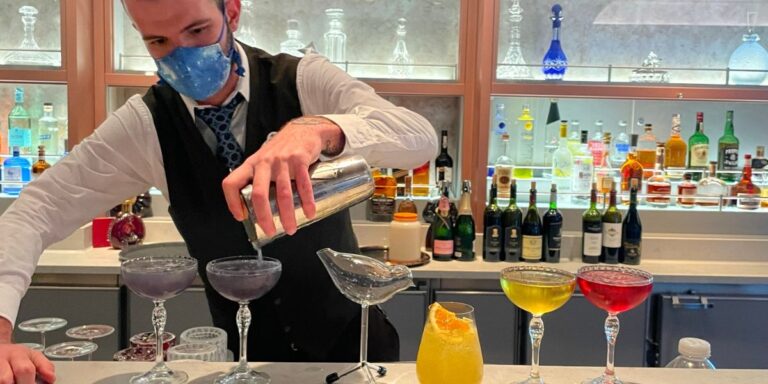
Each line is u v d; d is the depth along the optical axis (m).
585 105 3.03
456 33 3.02
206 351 1.18
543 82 2.68
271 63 1.34
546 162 3.04
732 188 2.89
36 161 2.82
